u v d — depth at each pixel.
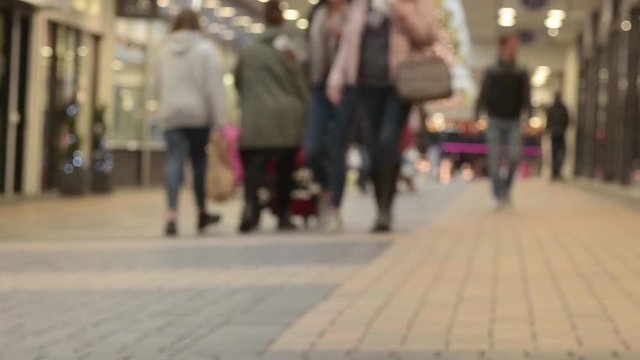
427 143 32.25
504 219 13.51
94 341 5.22
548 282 7.19
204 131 11.88
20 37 21.36
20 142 21.45
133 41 28.19
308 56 12.08
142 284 7.32
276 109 11.96
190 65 11.70
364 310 6.07
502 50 15.32
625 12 22.50
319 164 12.03
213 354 4.87
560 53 38.16
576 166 33.62
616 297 6.48
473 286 7.01
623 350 4.85
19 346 5.11
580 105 33.38
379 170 11.26
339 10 11.80
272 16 12.42
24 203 18.95
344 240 10.48
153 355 4.85
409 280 7.36
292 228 12.48
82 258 9.07
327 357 4.76
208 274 7.84
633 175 20.55
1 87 20.75
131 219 14.81
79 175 21.75
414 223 12.88
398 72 10.66
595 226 12.21
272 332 5.41
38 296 6.79
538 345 4.98
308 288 7.02
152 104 29.06
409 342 5.09
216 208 17.53
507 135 15.49
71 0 22.97
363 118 11.28
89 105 25.14
